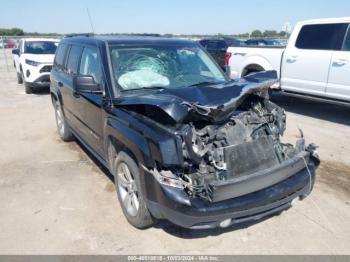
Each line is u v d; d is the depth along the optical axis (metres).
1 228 3.40
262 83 3.38
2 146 5.87
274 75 3.76
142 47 4.07
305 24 7.54
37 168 4.89
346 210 3.71
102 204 3.84
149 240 3.19
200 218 2.65
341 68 6.82
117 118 3.33
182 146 2.65
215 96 3.03
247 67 8.87
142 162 2.87
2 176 4.63
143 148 2.83
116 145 3.54
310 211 3.68
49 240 3.21
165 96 3.05
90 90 3.63
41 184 4.37
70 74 5.08
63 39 5.98
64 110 5.65
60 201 3.92
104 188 4.23
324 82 7.19
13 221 3.53
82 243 3.16
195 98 2.98
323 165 4.93
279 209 3.09
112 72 3.70
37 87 11.50
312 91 7.49
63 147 5.79
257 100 3.71
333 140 6.07
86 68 4.41
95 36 4.69
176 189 2.70
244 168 2.96
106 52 3.86
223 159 2.91
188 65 4.17
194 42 4.67
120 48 3.96
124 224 3.45
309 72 7.44
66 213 3.66
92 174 4.65
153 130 2.82
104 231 3.34
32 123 7.41
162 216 2.94
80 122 4.79
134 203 3.29
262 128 3.38
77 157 5.30
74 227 3.41
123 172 3.46
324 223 3.46
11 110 8.73
